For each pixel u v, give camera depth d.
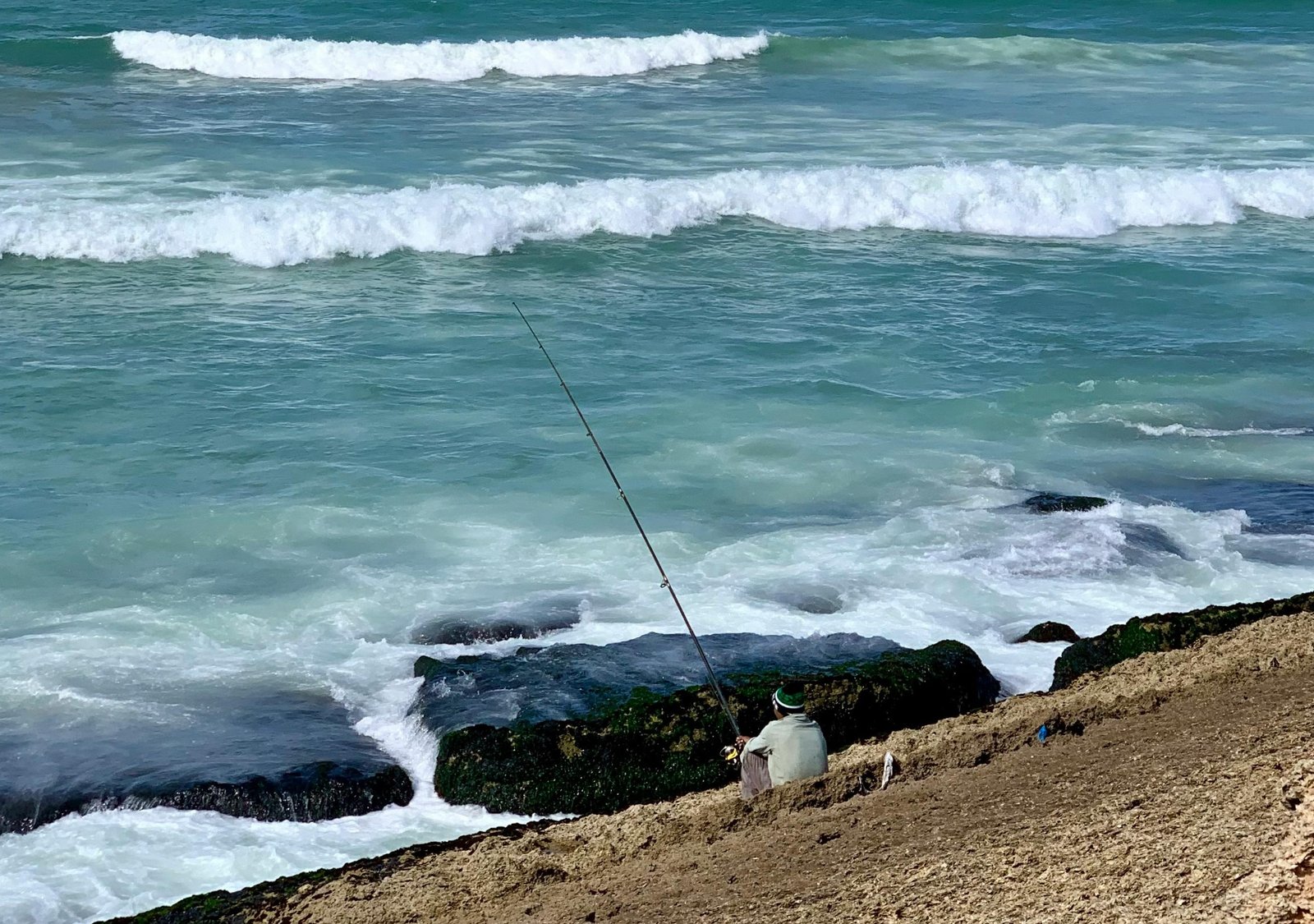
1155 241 26.02
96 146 28.61
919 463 16.48
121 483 15.57
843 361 19.62
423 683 11.77
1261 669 10.19
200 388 18.16
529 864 8.64
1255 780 7.15
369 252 23.88
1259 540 14.75
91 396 17.80
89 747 10.86
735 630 12.78
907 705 11.16
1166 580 13.88
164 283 22.22
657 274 23.45
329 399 17.98
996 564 14.10
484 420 17.48
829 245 25.23
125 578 13.67
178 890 9.31
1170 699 9.81
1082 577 13.88
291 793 10.22
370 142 29.88
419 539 14.58
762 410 17.88
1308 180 28.17
